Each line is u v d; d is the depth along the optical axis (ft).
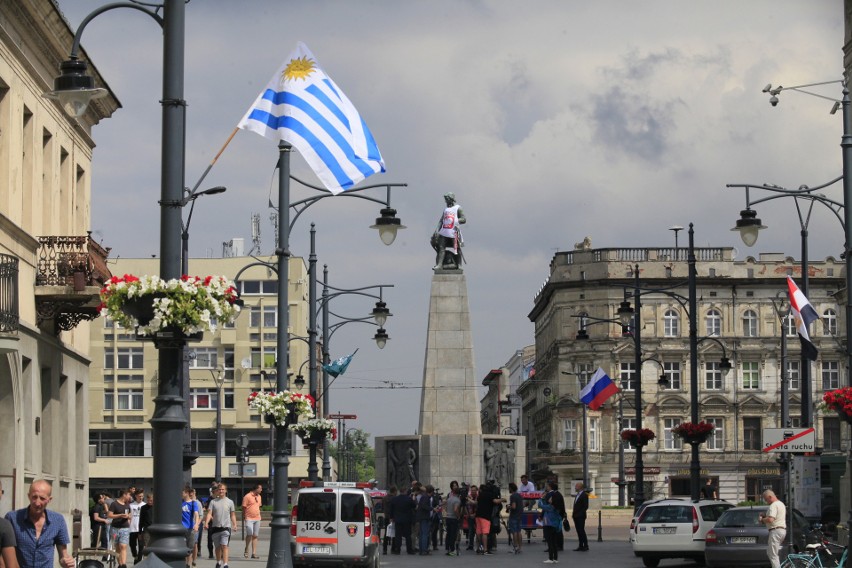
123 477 606.55
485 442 325.21
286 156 179.93
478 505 257.75
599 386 373.61
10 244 183.42
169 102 88.89
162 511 86.33
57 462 214.48
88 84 96.37
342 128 139.54
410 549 257.55
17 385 187.62
